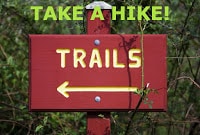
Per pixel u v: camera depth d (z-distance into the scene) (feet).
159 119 14.44
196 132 15.16
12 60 15.67
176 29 14.23
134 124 14.15
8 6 15.53
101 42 9.40
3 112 15.72
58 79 9.36
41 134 14.57
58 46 9.39
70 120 15.06
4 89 15.78
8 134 15.67
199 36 14.07
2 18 16.17
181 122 14.65
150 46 9.44
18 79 15.94
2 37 16.67
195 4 13.99
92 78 9.37
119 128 13.79
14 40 16.70
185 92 15.37
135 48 9.42
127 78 9.39
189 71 15.56
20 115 15.39
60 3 15.56
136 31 14.75
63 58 9.38
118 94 9.37
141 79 9.39
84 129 14.51
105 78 9.37
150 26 13.67
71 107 9.34
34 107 9.32
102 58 9.39
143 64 9.40
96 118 9.62
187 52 15.88
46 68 9.36
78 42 9.39
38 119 14.75
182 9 16.11
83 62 9.38
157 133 17.04
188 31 14.05
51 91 9.34
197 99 15.21
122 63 9.39
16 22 16.22
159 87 9.39
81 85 9.36
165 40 9.45
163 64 9.42
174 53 15.07
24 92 15.96
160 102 9.41
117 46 9.41
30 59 9.37
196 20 13.96
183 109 15.34
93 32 9.77
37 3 15.98
